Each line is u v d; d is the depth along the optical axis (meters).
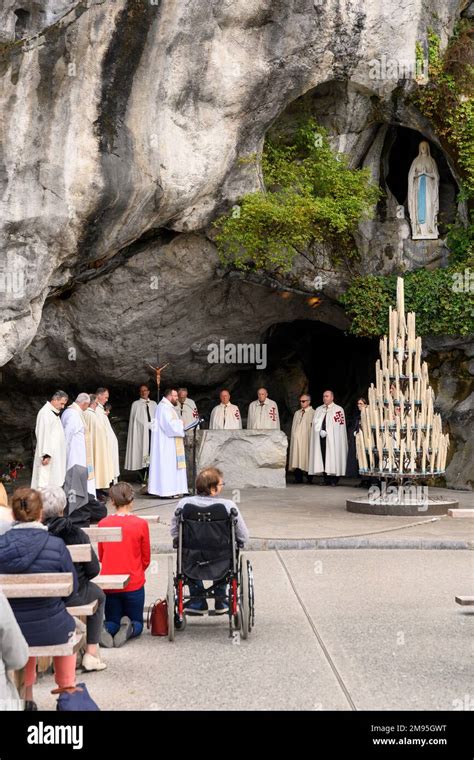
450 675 6.77
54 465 14.67
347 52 17.17
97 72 14.46
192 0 14.91
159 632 8.21
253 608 8.30
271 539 12.51
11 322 15.33
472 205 18.83
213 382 23.50
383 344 15.27
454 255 19.06
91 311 19.73
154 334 20.73
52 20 13.62
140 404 21.05
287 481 21.58
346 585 10.10
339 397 24.67
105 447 17.39
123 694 6.45
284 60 16.53
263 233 18.34
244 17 15.79
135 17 14.36
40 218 14.80
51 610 6.00
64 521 6.95
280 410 24.50
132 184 15.46
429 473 15.08
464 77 18.09
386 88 18.09
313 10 16.44
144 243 18.81
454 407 19.48
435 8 17.77
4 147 14.11
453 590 9.79
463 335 19.02
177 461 17.94
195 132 16.22
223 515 8.01
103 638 7.80
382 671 6.89
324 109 18.98
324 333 24.27
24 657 4.84
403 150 20.39
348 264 19.84
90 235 15.77
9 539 6.12
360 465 15.44
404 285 19.11
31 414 22.39
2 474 22.20
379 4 17.05
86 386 22.09
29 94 13.99
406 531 13.28
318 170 18.62
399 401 15.05
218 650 7.62
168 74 15.38
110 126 14.91
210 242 18.97
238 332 21.86
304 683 6.62
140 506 16.34
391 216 19.66
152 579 10.70
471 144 18.25
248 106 16.62
